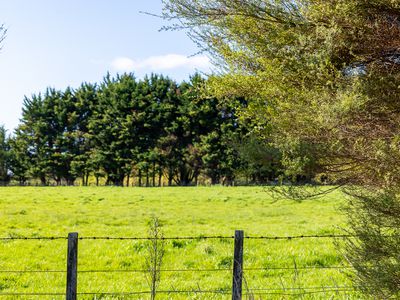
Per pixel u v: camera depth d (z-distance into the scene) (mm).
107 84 72812
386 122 4668
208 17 5367
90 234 17375
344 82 4633
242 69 5562
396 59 4973
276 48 4910
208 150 58406
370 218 4793
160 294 9109
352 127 4512
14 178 71062
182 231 17781
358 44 4801
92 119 67812
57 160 68750
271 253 12922
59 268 12086
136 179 72625
